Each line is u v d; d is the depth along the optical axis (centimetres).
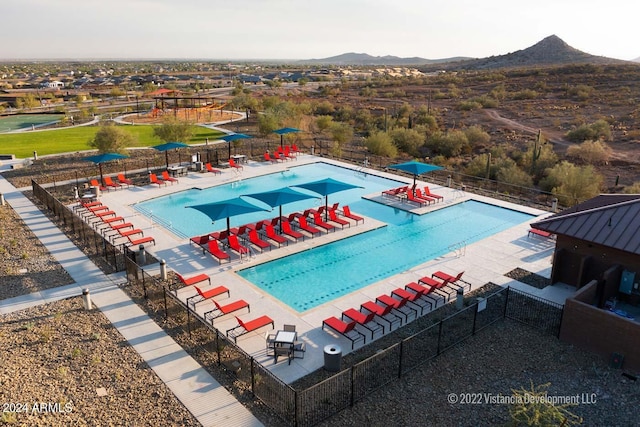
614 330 1152
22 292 1500
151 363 1147
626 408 1010
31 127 5234
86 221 2184
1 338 1235
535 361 1173
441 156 4381
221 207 1772
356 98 8994
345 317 1371
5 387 1036
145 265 1722
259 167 3272
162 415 973
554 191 3066
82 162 3325
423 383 1084
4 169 3150
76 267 1688
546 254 1842
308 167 3356
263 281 1670
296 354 1191
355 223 2212
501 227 2208
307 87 11956
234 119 5706
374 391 1052
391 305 1332
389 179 3017
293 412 977
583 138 4966
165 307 1348
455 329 1309
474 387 1072
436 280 1611
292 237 2017
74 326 1305
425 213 2372
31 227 2095
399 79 12788
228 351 1198
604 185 3578
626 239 1366
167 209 2425
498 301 1461
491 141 5128
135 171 3131
